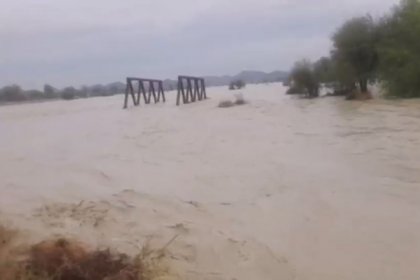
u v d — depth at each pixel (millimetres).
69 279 7223
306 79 53719
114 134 30156
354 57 45750
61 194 14219
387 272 8211
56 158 21656
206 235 10086
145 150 22266
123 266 7719
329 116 31188
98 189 14641
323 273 8289
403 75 39406
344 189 13055
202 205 12375
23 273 7285
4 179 17031
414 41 39812
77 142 27359
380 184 13312
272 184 14086
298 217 11094
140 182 15336
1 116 60688
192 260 8812
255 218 11195
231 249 9312
